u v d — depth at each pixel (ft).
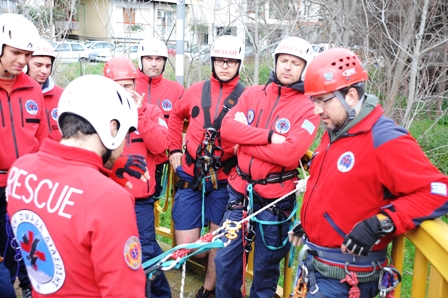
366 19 25.07
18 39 11.00
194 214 12.94
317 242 8.04
